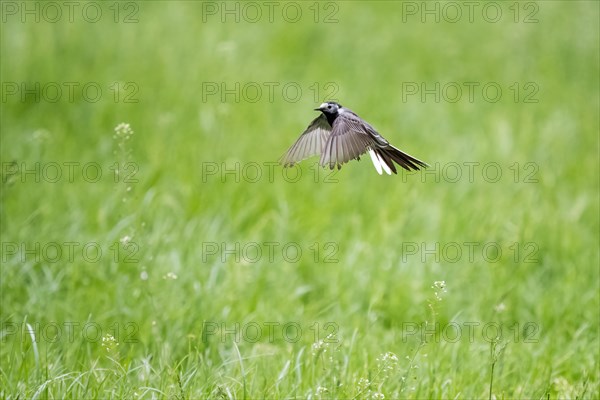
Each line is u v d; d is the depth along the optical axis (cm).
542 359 1008
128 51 2067
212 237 1289
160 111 1781
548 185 1570
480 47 2278
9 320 1047
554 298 1188
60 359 959
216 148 1620
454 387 909
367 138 715
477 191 1547
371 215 1451
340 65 2153
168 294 1084
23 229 1237
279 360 988
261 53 2162
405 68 2147
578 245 1355
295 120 1797
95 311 1061
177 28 2216
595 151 1761
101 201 1368
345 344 982
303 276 1259
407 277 1224
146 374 885
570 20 2428
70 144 1614
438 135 1786
